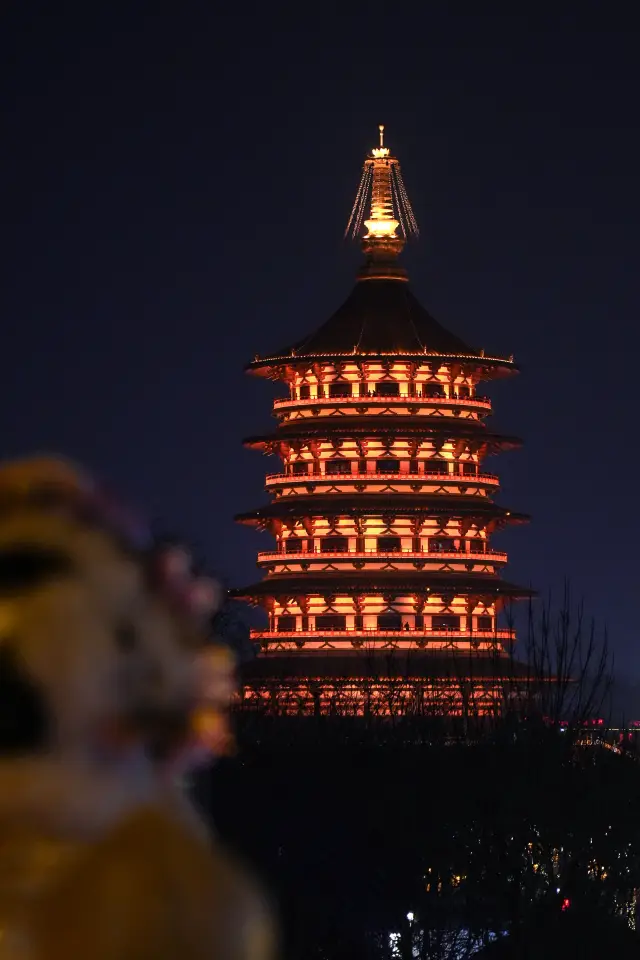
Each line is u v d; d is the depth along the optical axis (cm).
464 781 11581
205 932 459
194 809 509
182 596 528
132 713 504
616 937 11125
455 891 11419
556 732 12100
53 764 490
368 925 11438
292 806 11631
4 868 470
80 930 457
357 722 15088
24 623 499
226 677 529
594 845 11394
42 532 514
